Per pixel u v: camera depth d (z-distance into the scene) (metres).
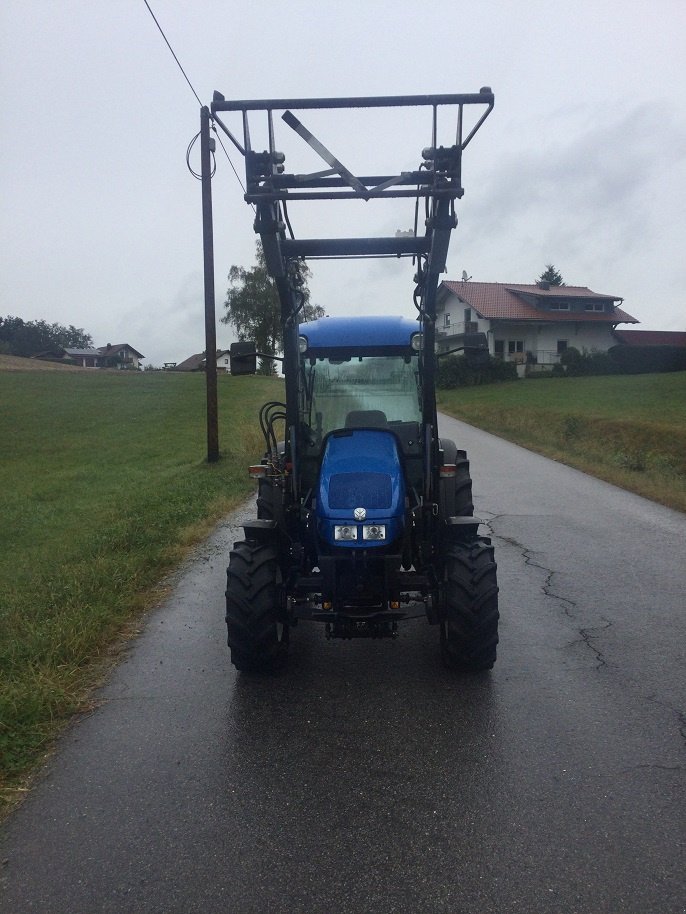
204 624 6.66
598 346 60.97
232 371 5.87
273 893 3.15
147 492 13.97
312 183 5.65
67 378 56.47
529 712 4.77
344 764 4.19
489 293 61.78
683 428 21.95
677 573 8.09
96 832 3.60
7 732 4.51
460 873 3.24
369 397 6.38
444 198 5.48
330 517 5.27
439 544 5.83
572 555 8.92
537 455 19.39
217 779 4.06
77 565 8.43
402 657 5.81
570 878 3.20
